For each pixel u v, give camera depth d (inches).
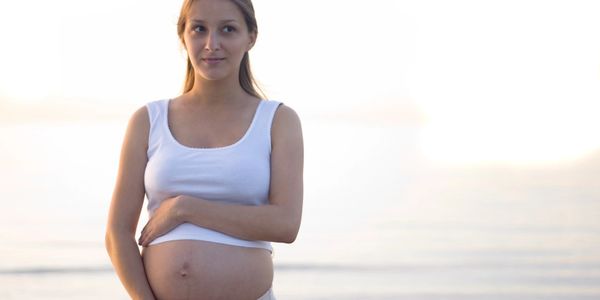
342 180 966.4
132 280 117.8
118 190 120.0
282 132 120.0
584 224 655.8
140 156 120.3
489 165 1144.2
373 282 459.8
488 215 709.9
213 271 116.2
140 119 121.4
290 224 117.1
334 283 457.1
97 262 507.2
